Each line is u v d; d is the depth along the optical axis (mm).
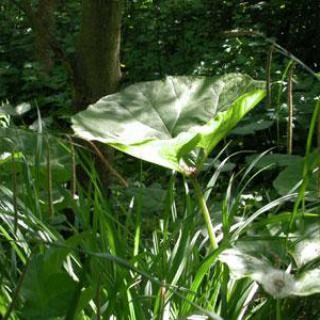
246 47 7586
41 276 1502
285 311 1716
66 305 1479
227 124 1718
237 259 1520
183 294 1738
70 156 2275
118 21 3459
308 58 8500
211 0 8742
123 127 1872
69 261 1811
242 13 8773
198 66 7477
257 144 5492
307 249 1607
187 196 2029
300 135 5461
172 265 1784
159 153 1729
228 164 2576
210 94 1960
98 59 3475
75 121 1837
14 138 2352
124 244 1895
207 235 1969
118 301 1712
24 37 8938
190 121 1905
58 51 3477
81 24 3512
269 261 1573
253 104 1719
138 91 1965
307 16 8461
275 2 8578
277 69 6996
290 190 1941
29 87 7953
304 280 1451
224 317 1663
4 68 8305
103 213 1953
